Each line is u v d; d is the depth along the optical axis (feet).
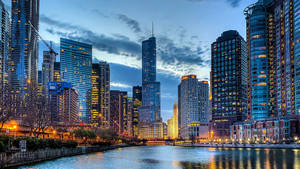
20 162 294.66
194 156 510.99
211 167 322.55
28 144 330.75
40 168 284.82
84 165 337.11
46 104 596.70
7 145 289.74
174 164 365.81
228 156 478.59
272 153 525.34
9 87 493.77
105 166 336.29
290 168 296.51
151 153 638.12
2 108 414.21
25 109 526.98
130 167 333.62
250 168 301.43
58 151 415.85
